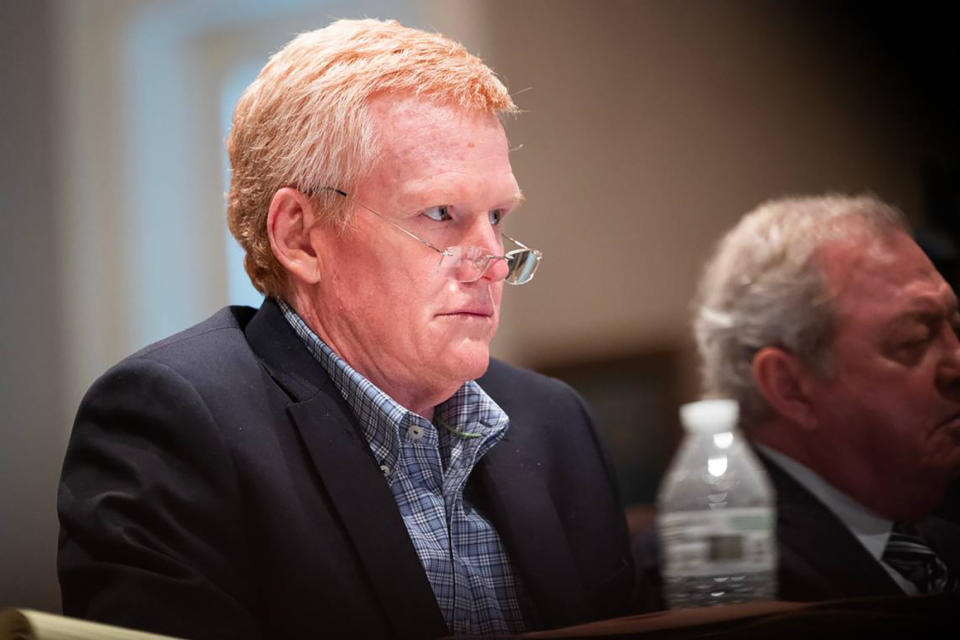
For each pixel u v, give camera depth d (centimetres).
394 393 512
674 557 631
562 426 584
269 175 503
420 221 488
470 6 1141
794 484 642
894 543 625
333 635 455
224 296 1078
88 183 1023
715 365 684
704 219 1219
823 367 648
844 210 670
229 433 466
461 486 522
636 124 1220
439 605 491
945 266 662
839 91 1186
